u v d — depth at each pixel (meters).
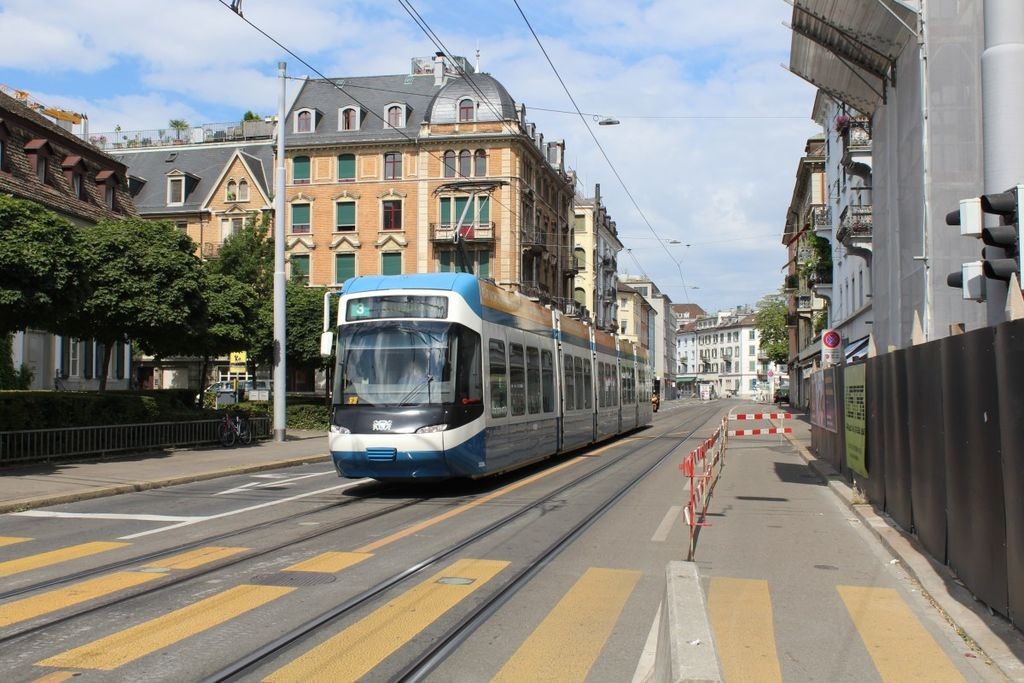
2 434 17.66
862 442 13.59
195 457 21.50
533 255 59.53
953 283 9.38
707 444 13.88
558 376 21.09
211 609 7.09
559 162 70.19
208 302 25.05
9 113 32.09
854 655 6.05
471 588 7.84
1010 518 6.27
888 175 22.80
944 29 18.52
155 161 65.69
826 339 24.86
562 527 11.27
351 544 10.03
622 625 6.69
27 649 6.00
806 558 9.46
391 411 14.09
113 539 10.50
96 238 22.66
